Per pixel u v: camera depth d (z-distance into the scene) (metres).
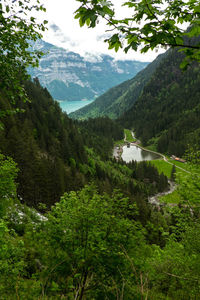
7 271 6.71
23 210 20.98
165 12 2.15
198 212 9.09
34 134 98.50
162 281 8.47
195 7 2.12
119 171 142.50
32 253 7.20
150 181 131.88
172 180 132.25
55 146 103.50
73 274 6.05
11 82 5.57
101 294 5.33
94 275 5.95
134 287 5.32
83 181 68.94
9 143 56.78
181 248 9.23
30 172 53.53
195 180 8.80
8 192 16.09
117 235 6.11
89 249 5.93
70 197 7.58
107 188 63.59
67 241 6.38
